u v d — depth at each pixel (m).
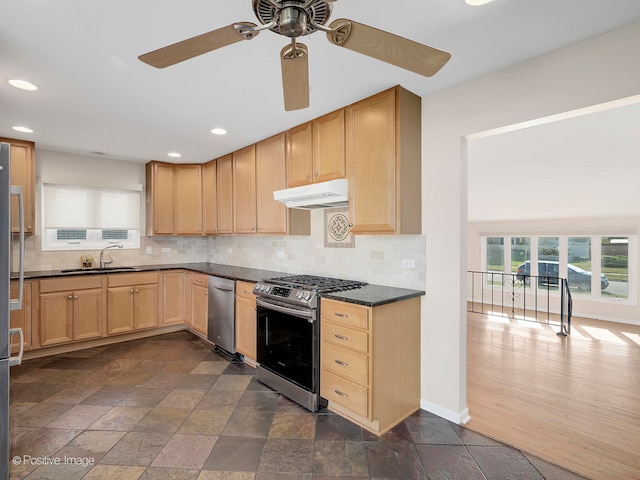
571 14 1.46
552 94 1.78
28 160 3.33
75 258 3.90
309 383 2.32
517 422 2.21
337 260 2.99
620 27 1.57
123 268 4.07
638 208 4.98
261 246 3.93
